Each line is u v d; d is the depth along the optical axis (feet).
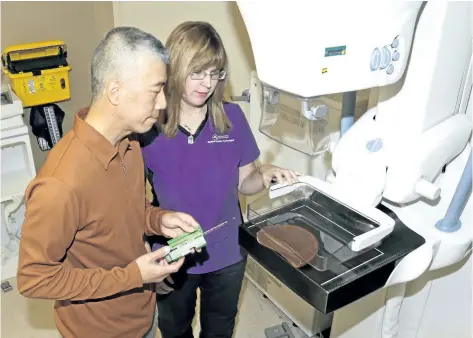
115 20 8.65
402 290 4.85
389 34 3.17
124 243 4.21
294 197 4.39
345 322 6.07
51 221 3.56
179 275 5.27
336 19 2.91
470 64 3.96
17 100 7.51
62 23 8.78
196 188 4.99
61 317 4.42
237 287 5.68
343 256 3.66
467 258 4.87
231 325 6.03
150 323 4.86
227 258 5.35
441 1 3.40
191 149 4.87
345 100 4.26
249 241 3.88
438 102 3.82
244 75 7.22
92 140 3.72
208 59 4.33
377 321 5.51
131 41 3.50
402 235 3.95
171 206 5.08
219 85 4.74
